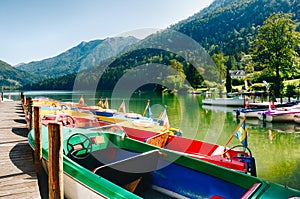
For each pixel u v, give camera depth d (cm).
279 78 3503
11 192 401
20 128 914
